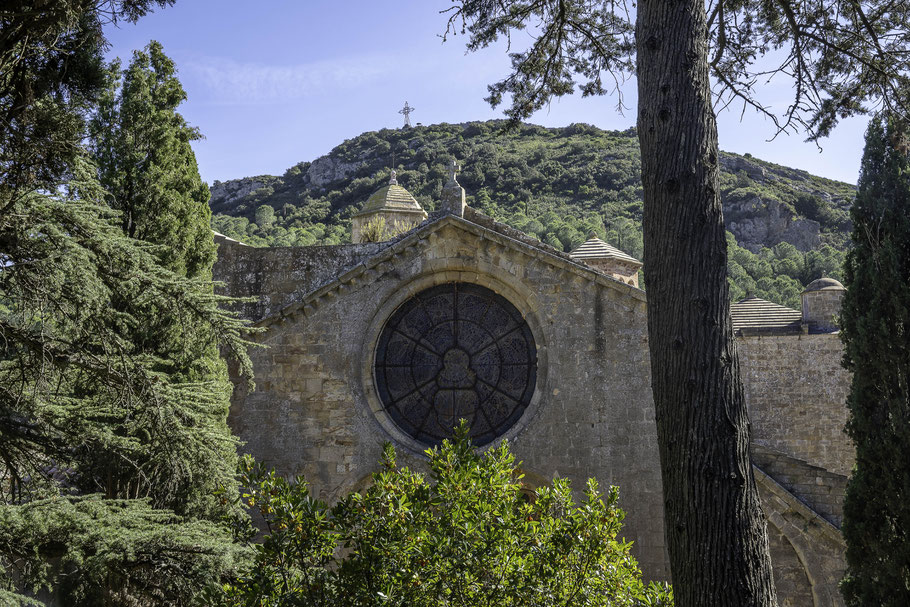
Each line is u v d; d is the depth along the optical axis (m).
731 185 109.75
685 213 8.60
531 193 112.12
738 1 12.93
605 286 22.39
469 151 125.81
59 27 11.01
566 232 85.12
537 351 22.55
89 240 12.33
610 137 132.50
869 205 17.77
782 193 109.50
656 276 8.65
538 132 142.50
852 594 16.64
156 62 20.36
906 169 17.67
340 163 136.12
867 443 16.83
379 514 11.55
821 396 27.84
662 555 20.83
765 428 27.88
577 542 11.49
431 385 22.97
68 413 13.04
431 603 10.51
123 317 13.55
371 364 23.08
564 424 21.88
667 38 9.09
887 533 16.34
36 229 11.53
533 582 10.77
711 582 7.66
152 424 13.46
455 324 23.22
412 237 23.33
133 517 12.06
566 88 14.15
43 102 11.73
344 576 10.85
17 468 13.55
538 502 12.27
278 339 23.45
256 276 25.25
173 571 12.09
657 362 8.49
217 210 135.00
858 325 17.23
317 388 23.05
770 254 90.06
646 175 8.95
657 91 9.00
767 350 28.44
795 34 11.72
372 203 35.72
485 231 22.95
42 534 11.09
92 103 12.52
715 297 8.42
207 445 13.88
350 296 23.50
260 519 21.86
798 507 20.72
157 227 19.30
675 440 8.16
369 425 22.62
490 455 12.13
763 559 7.81
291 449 22.77
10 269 11.99
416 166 125.00
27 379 13.05
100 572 10.84
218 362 19.58
